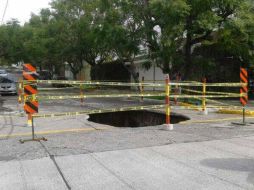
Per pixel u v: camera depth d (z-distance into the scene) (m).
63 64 57.72
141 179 6.29
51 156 7.79
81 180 6.24
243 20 21.59
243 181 6.15
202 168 6.93
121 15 25.45
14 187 5.90
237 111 16.27
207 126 12.26
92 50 42.31
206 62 25.00
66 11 41.81
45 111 17.73
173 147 8.70
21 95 21.39
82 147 8.66
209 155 7.93
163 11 21.59
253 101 24.19
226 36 22.98
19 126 12.51
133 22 25.28
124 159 7.58
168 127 11.38
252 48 23.89
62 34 42.56
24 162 7.33
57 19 43.22
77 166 7.06
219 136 10.20
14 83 30.88
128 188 5.84
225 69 27.48
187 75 25.22
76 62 48.41
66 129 11.75
